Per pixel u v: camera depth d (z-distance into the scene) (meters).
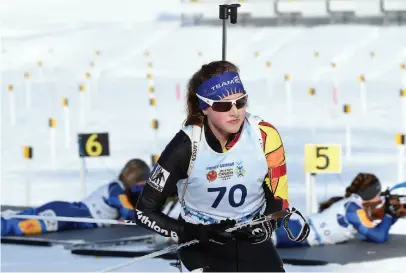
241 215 13.08
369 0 105.81
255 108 62.62
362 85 59.25
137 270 20.61
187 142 12.62
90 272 20.47
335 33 96.94
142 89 73.50
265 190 13.14
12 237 24.23
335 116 57.88
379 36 94.88
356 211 22.98
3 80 80.12
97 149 28.31
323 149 26.05
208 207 12.98
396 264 21.00
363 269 20.59
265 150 12.75
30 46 97.38
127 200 25.27
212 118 12.48
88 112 61.81
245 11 108.44
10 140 50.62
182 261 13.34
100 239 23.73
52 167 40.91
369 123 54.34
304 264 21.08
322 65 85.75
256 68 85.44
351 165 39.38
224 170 12.70
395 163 39.91
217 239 12.61
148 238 23.91
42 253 22.81
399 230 25.39
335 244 22.98
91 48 97.94
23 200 33.97
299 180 35.97
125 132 52.50
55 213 24.95
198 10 110.62
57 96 70.62
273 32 100.00
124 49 97.56
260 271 12.98
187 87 12.84
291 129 52.22
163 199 12.99
